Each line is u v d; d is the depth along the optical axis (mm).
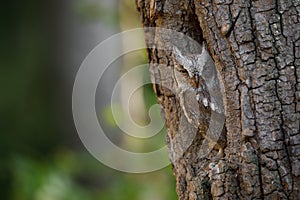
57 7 11180
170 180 6633
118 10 7711
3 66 11375
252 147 2682
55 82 11297
